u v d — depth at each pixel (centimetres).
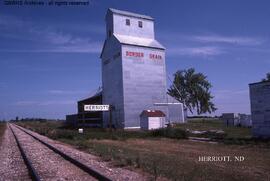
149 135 3981
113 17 6262
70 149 2481
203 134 3822
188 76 10394
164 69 6219
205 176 1294
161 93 6134
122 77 5816
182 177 1258
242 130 4578
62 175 1374
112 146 2700
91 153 2183
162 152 2219
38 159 1922
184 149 2423
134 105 5844
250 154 2053
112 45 6241
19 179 1333
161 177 1271
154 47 6153
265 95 3050
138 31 6444
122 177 1257
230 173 1383
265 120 3048
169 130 3866
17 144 3134
